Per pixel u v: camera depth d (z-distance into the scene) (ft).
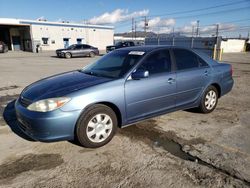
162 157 10.19
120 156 10.27
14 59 64.39
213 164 9.59
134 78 11.76
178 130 13.16
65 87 10.98
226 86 16.90
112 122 11.35
